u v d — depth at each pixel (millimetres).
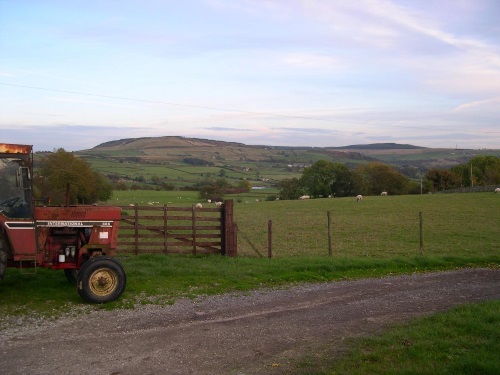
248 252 20938
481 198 58469
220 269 14164
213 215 38000
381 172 96938
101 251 11312
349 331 8578
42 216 11008
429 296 11602
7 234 10594
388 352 7113
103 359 7145
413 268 15945
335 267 15289
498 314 8906
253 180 127062
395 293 11961
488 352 6879
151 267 14109
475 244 24531
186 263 15094
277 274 14102
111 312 9812
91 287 10375
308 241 26516
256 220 41156
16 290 11297
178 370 6723
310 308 10336
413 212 44969
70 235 11359
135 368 6793
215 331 8578
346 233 30469
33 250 10727
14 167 10680
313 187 91062
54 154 44219
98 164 134250
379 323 9117
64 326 8820
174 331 8555
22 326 8781
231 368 6785
